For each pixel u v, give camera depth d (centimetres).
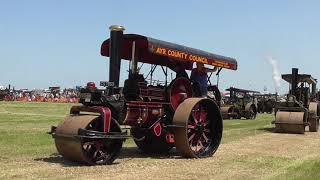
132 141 1363
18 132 1475
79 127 872
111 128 930
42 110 3117
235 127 2064
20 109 3164
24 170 821
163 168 890
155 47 988
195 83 1151
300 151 1195
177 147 1038
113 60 975
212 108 1102
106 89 964
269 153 1140
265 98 4134
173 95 1095
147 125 1066
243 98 3123
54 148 1112
